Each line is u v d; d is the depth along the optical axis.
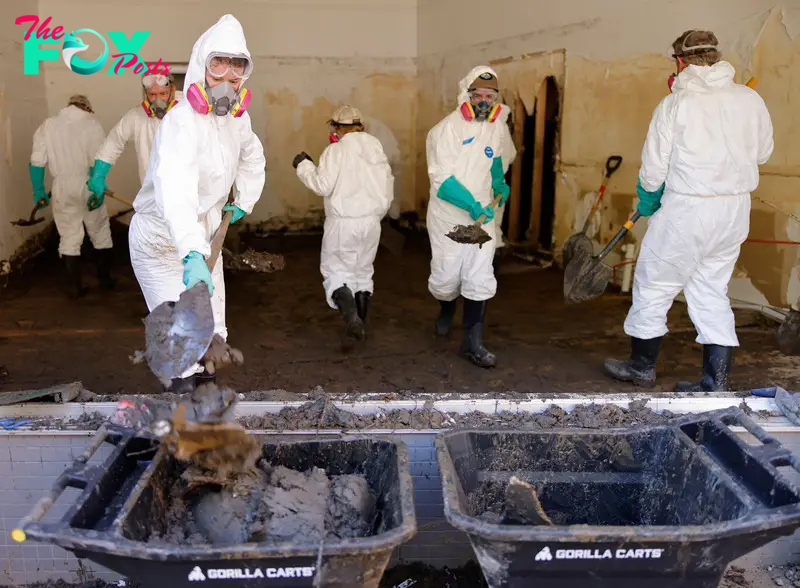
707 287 3.68
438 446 2.17
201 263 2.24
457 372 4.27
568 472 2.36
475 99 4.06
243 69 2.48
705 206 3.47
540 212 7.24
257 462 2.19
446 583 2.49
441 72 8.59
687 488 2.16
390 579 2.50
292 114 9.03
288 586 1.73
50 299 5.86
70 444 2.39
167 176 2.39
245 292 6.21
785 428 2.51
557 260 6.96
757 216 5.01
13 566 2.50
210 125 2.53
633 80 5.71
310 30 8.85
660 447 2.33
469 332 4.41
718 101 3.38
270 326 5.23
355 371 4.30
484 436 2.33
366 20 8.99
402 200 9.64
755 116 3.42
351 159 4.55
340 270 4.79
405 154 9.52
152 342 2.03
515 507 1.87
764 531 1.77
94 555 1.71
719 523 1.74
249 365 4.39
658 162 3.54
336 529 2.02
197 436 1.90
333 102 9.11
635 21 5.60
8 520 2.46
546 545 1.73
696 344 4.76
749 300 5.16
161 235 2.76
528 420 2.56
